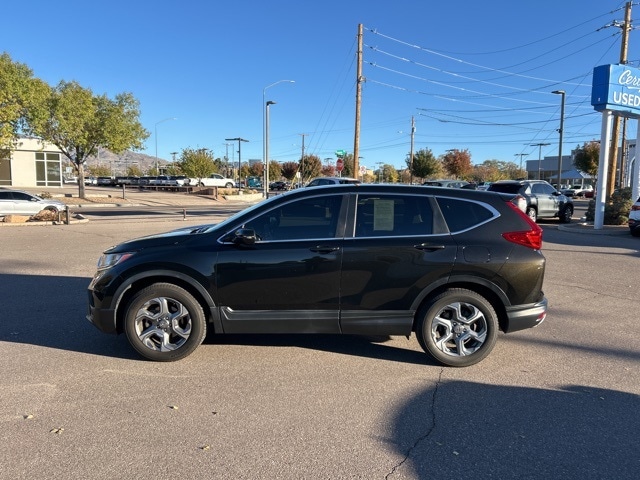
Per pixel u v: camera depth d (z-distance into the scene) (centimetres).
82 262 1019
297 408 390
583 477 306
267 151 3759
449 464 318
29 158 5219
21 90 2438
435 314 474
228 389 423
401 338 564
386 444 340
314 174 7888
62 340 538
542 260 480
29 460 313
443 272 469
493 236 479
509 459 324
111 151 3550
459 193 494
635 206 1609
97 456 319
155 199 4181
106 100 3366
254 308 474
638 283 877
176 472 304
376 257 467
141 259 469
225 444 336
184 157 6538
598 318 653
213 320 475
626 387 437
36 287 787
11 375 445
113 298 474
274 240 475
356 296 471
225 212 2886
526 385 439
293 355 506
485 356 479
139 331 476
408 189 491
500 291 475
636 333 589
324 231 477
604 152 1770
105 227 1789
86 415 373
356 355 509
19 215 2075
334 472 307
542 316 485
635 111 1806
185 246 475
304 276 467
